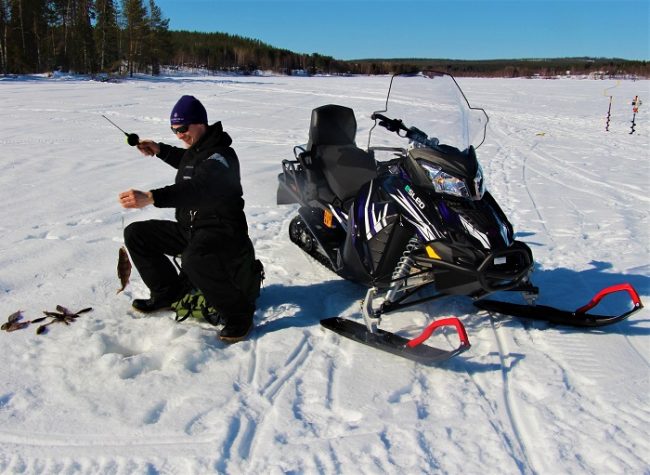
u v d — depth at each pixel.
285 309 3.53
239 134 11.10
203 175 2.93
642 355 2.97
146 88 24.19
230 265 3.10
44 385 2.63
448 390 2.65
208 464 2.13
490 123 14.36
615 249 4.64
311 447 2.23
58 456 2.18
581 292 3.79
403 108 3.71
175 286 3.40
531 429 2.37
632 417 2.44
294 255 4.47
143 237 3.27
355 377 2.75
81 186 6.50
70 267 4.09
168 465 2.13
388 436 2.31
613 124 14.27
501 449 2.23
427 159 3.16
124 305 3.51
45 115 13.01
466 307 3.57
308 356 2.95
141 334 3.14
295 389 2.64
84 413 2.43
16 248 4.44
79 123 11.80
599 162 8.95
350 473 2.09
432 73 4.12
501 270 2.95
